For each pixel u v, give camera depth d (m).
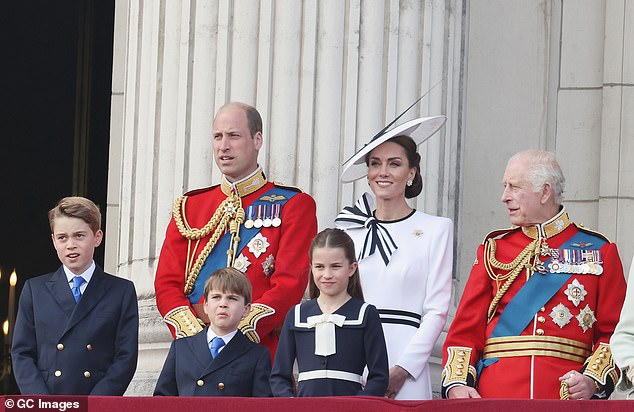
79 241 27.22
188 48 33.56
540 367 26.59
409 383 27.30
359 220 28.70
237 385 26.44
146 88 34.50
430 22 34.47
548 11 38.19
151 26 34.62
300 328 26.25
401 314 28.02
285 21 33.00
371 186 28.83
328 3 33.12
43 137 47.19
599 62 37.97
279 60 32.97
